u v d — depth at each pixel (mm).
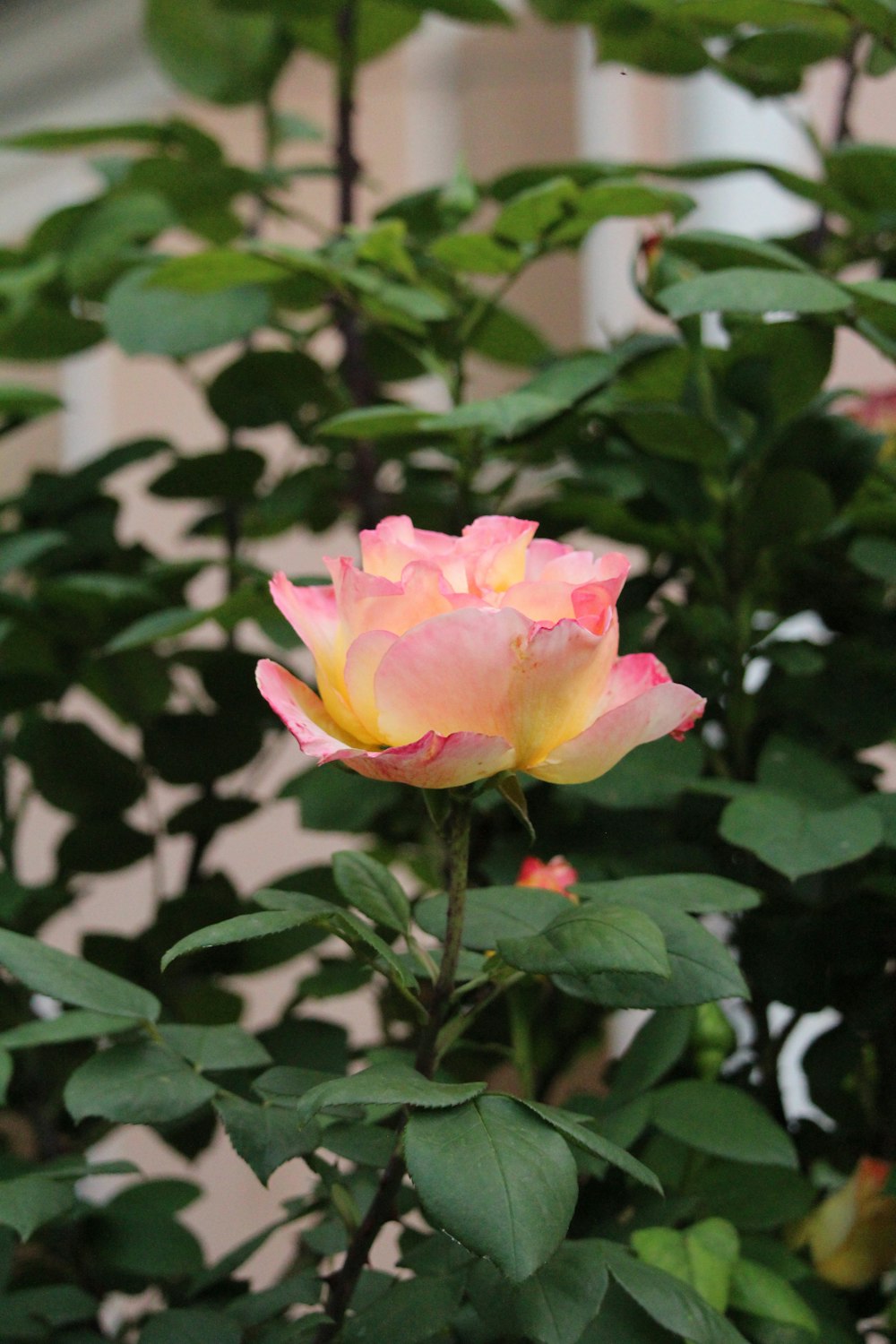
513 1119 940
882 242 1249
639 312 2111
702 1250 1037
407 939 1002
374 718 946
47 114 2799
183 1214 2047
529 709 935
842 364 1803
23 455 2709
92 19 2607
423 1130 934
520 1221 915
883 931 1116
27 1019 1220
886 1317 1104
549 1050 1223
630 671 970
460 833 964
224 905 1193
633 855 1134
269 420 1286
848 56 1239
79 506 1305
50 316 1329
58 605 1260
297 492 1252
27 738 1287
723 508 1181
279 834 2373
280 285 1279
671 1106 1059
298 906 987
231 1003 1243
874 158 1172
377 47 1340
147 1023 1021
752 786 1099
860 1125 1156
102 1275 1175
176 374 2621
